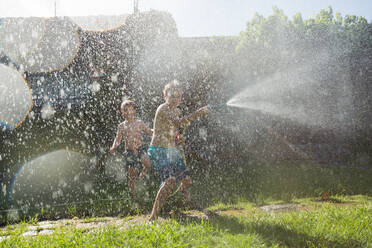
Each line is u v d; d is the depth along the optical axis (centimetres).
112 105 814
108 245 227
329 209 317
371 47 781
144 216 334
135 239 238
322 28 768
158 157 302
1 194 461
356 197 393
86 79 808
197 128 823
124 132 438
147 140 685
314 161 739
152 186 502
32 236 271
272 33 745
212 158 803
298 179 511
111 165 704
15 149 841
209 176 581
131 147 434
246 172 611
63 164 708
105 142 817
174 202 377
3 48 793
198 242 230
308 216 293
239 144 812
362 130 801
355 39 779
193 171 647
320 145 805
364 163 677
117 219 331
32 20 777
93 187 510
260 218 294
